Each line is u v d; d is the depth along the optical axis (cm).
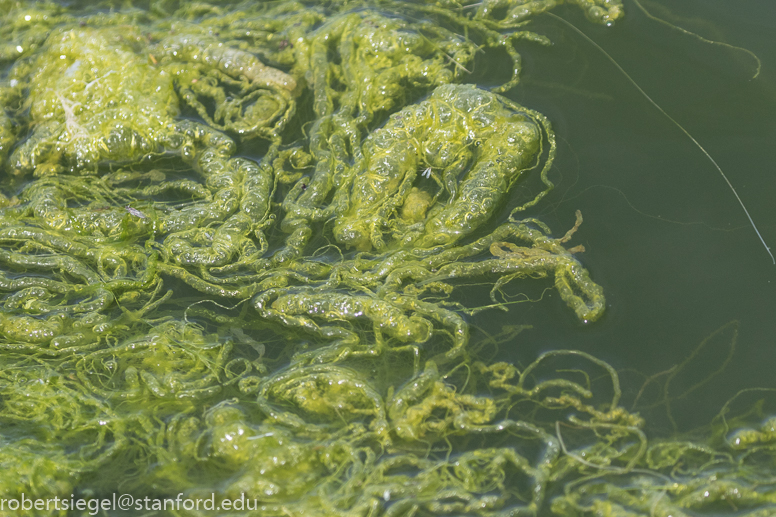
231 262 137
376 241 138
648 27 144
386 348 134
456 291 135
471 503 129
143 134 143
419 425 131
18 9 150
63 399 133
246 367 133
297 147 142
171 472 130
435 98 142
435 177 140
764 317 133
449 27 147
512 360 133
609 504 129
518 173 139
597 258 135
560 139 140
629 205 137
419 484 129
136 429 132
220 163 141
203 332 135
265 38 148
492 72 143
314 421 132
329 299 135
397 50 145
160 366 134
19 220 139
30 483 130
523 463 130
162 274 137
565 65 143
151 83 144
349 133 142
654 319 133
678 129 139
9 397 133
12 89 145
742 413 131
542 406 131
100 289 136
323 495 129
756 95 140
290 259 137
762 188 137
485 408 131
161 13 150
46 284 137
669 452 130
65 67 146
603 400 131
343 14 148
